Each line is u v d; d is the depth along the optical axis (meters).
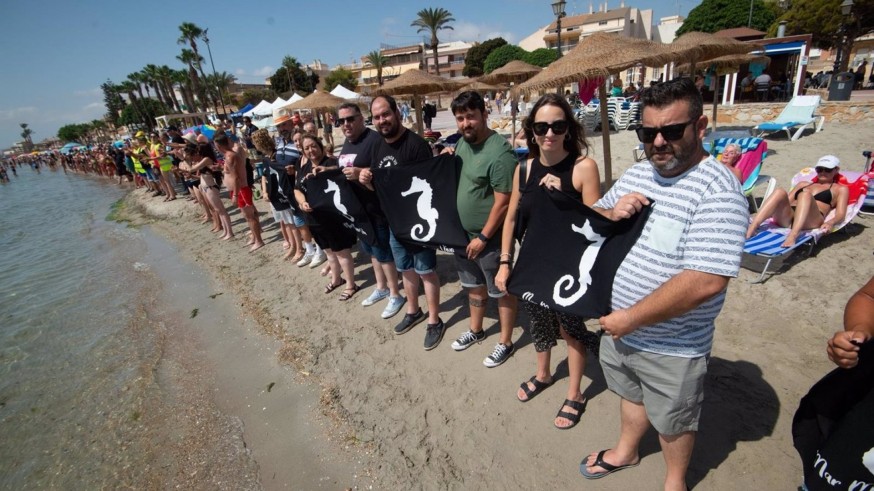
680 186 1.62
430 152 3.58
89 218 13.95
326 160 4.34
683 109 1.48
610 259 1.91
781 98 16.22
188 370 4.22
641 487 2.32
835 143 9.34
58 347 5.16
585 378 3.17
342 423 3.14
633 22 49.31
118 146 23.84
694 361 1.77
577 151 2.32
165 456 3.19
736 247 1.47
